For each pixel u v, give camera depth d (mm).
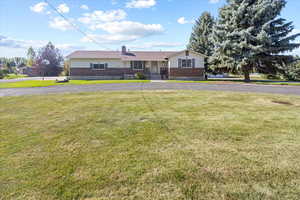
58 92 9672
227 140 2938
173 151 2555
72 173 2004
